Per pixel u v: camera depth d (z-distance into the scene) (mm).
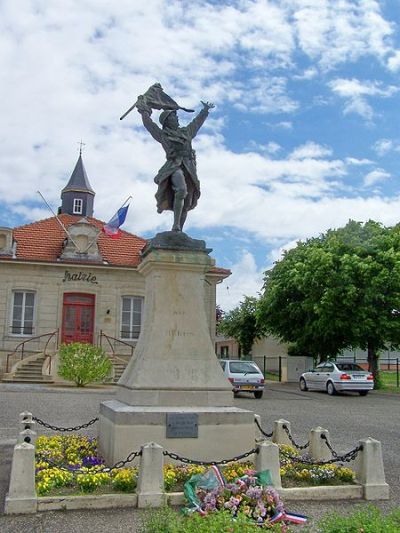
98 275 33406
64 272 32969
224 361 25469
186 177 10117
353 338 31438
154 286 9344
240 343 49938
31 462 6961
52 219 37469
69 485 7492
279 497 6977
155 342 9102
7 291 32156
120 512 6816
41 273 32688
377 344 32156
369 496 7766
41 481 7277
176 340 9172
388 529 4766
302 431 14359
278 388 32469
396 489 8406
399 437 13742
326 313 30172
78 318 33031
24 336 32125
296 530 6199
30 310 32500
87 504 6930
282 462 8883
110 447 8422
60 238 35281
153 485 7113
